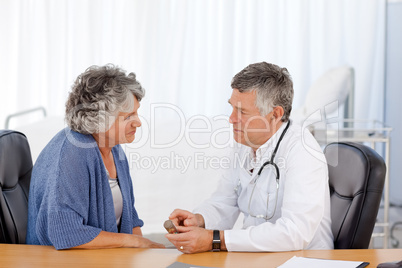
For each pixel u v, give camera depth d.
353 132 3.18
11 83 4.48
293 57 4.49
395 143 4.21
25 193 1.78
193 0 4.41
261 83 1.59
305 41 4.43
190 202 2.79
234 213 1.90
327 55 4.49
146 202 2.76
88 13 4.37
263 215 1.71
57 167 1.48
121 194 1.73
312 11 4.48
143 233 2.53
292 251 1.45
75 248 1.45
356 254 1.40
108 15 4.43
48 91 4.44
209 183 2.95
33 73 4.47
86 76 1.53
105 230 1.60
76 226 1.45
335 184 1.73
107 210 1.59
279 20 4.46
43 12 4.39
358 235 1.59
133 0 4.38
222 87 4.46
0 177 1.65
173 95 4.45
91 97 1.51
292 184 1.57
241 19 4.44
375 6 4.39
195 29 4.44
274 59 4.48
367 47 4.44
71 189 1.47
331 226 1.71
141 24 4.39
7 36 4.42
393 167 4.20
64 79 4.44
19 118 4.48
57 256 1.37
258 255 1.41
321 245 1.64
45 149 1.59
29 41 4.40
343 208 1.67
